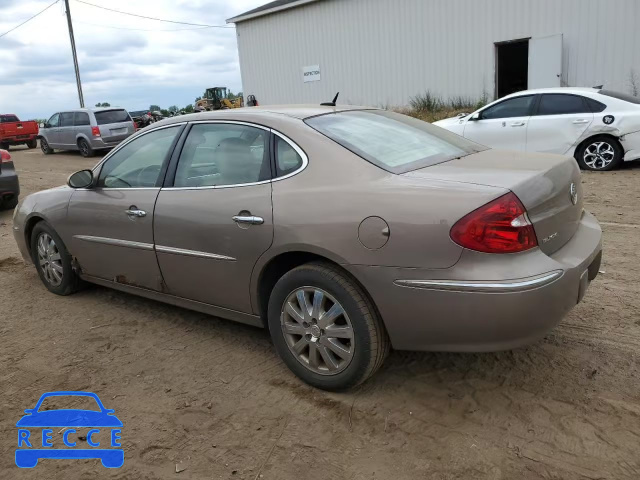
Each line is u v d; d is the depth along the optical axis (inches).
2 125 950.4
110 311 178.5
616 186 323.3
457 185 106.0
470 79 682.2
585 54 591.8
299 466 101.3
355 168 117.1
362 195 111.4
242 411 119.3
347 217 111.0
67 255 185.5
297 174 122.8
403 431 109.4
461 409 115.4
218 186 136.1
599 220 252.8
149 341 155.7
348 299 113.5
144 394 128.3
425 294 103.8
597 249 119.8
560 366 128.8
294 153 125.3
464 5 664.4
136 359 145.4
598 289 171.0
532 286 99.0
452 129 418.3
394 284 106.5
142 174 156.9
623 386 119.5
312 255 121.3
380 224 106.8
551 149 382.6
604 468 96.2
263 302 134.0
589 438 104.0
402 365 134.2
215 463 103.5
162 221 145.6
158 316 172.9
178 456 106.1
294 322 125.8
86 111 736.3
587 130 366.6
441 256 101.5
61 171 587.8
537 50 618.8
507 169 114.8
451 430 108.9
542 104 384.2
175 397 126.3
